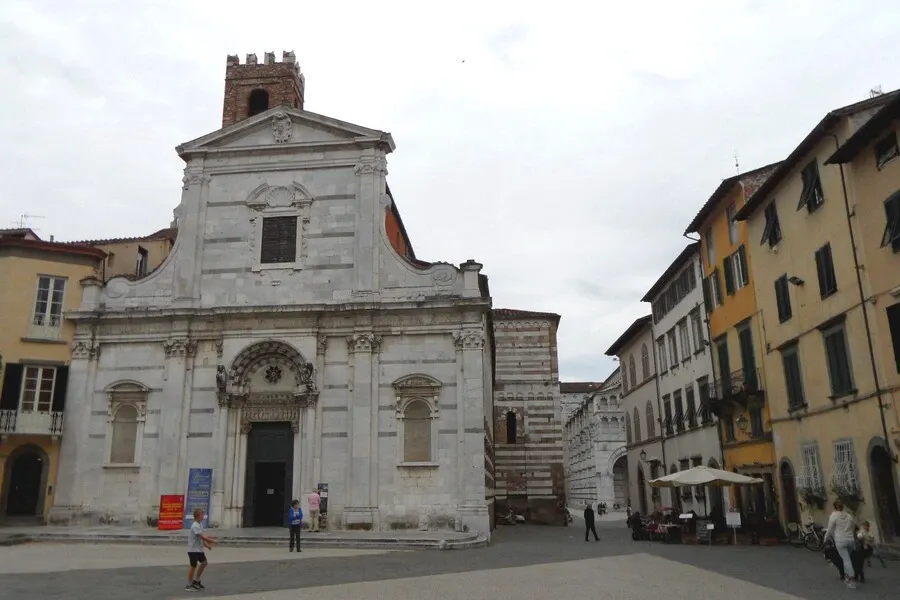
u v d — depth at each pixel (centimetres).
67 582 1783
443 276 3409
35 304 3469
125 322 3484
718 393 3681
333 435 3278
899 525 2298
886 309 2298
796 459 2933
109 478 3328
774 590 1697
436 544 2753
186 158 3688
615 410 8419
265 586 1736
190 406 3375
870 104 2481
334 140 3612
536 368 5528
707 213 3819
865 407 2427
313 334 3369
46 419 3338
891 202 2278
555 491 5288
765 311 3198
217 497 3238
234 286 3509
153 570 2034
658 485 3362
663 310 4791
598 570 2094
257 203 3581
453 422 3234
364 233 3484
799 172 2864
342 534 2942
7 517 3262
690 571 2072
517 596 1592
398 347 3341
